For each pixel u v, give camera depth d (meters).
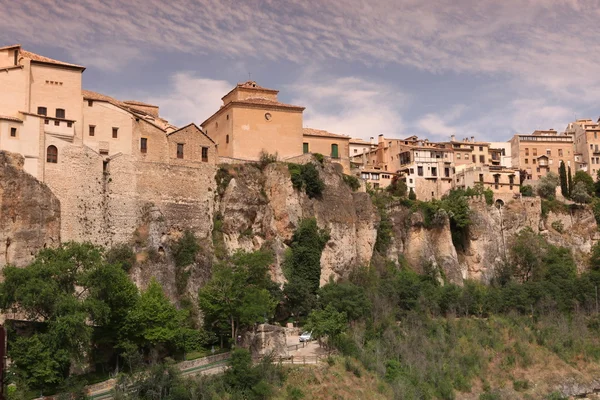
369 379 78.44
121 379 62.25
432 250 126.38
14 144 76.31
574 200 155.12
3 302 62.16
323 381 73.75
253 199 98.75
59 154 80.19
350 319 92.31
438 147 162.38
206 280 85.88
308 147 126.81
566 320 113.38
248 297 78.31
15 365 59.25
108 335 67.94
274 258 96.81
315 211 106.31
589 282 123.06
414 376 83.38
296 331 90.94
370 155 164.88
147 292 71.69
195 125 95.69
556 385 95.44
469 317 111.31
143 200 87.44
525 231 140.12
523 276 133.12
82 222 80.62
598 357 104.25
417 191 148.12
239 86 116.31
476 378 92.31
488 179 147.12
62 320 59.97
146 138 89.94
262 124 109.94
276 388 69.25
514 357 99.62
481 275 130.12
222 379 66.81
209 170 95.94
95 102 86.12
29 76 81.50
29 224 74.19
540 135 178.00
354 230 112.44
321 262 104.38
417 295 108.12
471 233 132.00
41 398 57.97
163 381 62.47
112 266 67.06
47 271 63.22
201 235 91.25
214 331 79.25
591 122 194.00
